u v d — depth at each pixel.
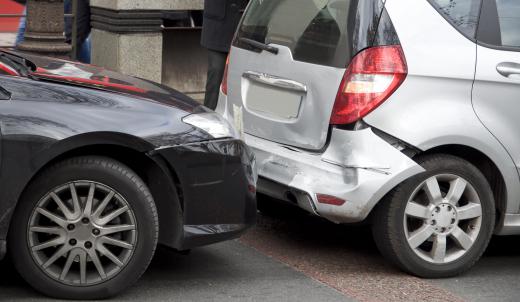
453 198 5.75
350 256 6.19
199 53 11.10
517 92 5.80
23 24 10.15
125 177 4.99
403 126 5.55
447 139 5.61
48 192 4.91
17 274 5.43
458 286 5.75
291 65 5.93
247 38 6.38
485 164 5.90
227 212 5.28
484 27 5.79
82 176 4.94
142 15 10.20
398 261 5.74
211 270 5.73
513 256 6.48
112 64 10.27
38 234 4.98
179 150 5.08
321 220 7.00
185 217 5.16
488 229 5.88
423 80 5.59
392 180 5.52
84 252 5.00
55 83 5.06
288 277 5.70
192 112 5.24
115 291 5.07
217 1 8.63
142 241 5.05
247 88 6.30
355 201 5.52
